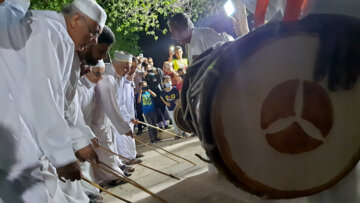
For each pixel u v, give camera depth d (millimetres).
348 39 1395
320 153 1503
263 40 1403
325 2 1759
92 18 2062
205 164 4539
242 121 1445
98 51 2619
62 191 2447
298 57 1417
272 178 1520
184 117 2408
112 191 3803
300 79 1431
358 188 1726
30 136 1894
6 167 1807
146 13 9812
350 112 1471
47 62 1763
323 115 1461
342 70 1423
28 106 1811
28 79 1760
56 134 1742
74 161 1782
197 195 3367
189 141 6348
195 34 3732
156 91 7285
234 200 3141
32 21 1813
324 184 1543
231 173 1498
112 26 9664
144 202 3354
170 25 3811
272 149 1490
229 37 3734
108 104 3832
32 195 1860
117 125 3918
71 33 2039
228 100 1428
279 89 1437
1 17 1737
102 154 3932
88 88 3734
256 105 1445
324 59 1410
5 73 1759
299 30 1397
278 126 1460
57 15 1992
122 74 4387
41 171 1978
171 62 8836
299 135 1476
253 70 1419
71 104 2775
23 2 1841
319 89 1441
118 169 4051
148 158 5336
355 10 1735
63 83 1994
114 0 9195
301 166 1513
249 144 1472
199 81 1780
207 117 1431
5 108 1772
